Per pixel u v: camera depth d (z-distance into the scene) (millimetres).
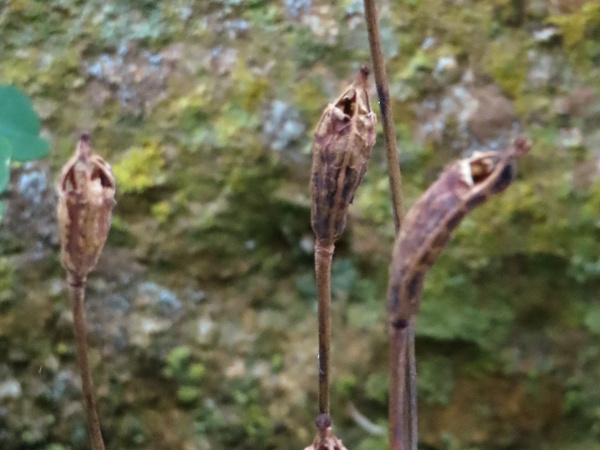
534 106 305
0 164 223
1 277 297
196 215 305
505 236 297
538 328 299
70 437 300
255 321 307
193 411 302
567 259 296
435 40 311
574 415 298
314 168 187
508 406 299
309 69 310
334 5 314
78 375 300
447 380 300
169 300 303
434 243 163
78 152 180
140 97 309
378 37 193
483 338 297
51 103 308
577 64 308
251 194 305
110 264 302
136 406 301
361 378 301
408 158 302
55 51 312
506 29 311
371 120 184
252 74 309
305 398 302
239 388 302
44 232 300
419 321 297
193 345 302
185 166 306
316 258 194
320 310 199
